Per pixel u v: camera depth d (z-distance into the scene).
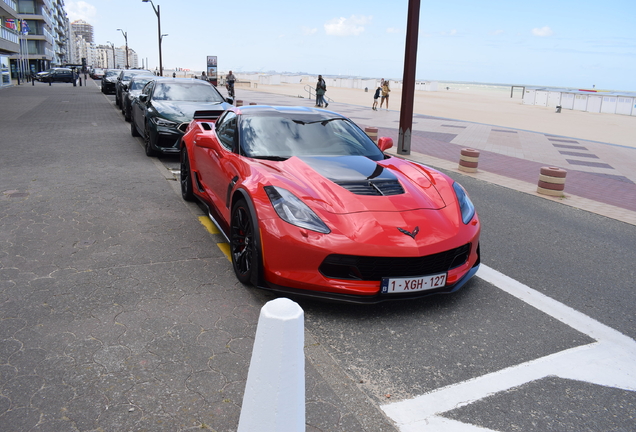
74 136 10.85
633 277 4.09
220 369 2.41
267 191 3.25
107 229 4.54
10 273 3.46
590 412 2.28
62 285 3.30
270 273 3.11
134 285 3.35
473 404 2.30
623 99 33.97
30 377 2.28
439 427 2.12
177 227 4.70
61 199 5.52
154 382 2.28
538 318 3.24
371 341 2.83
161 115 8.07
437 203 3.45
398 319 3.12
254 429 1.37
